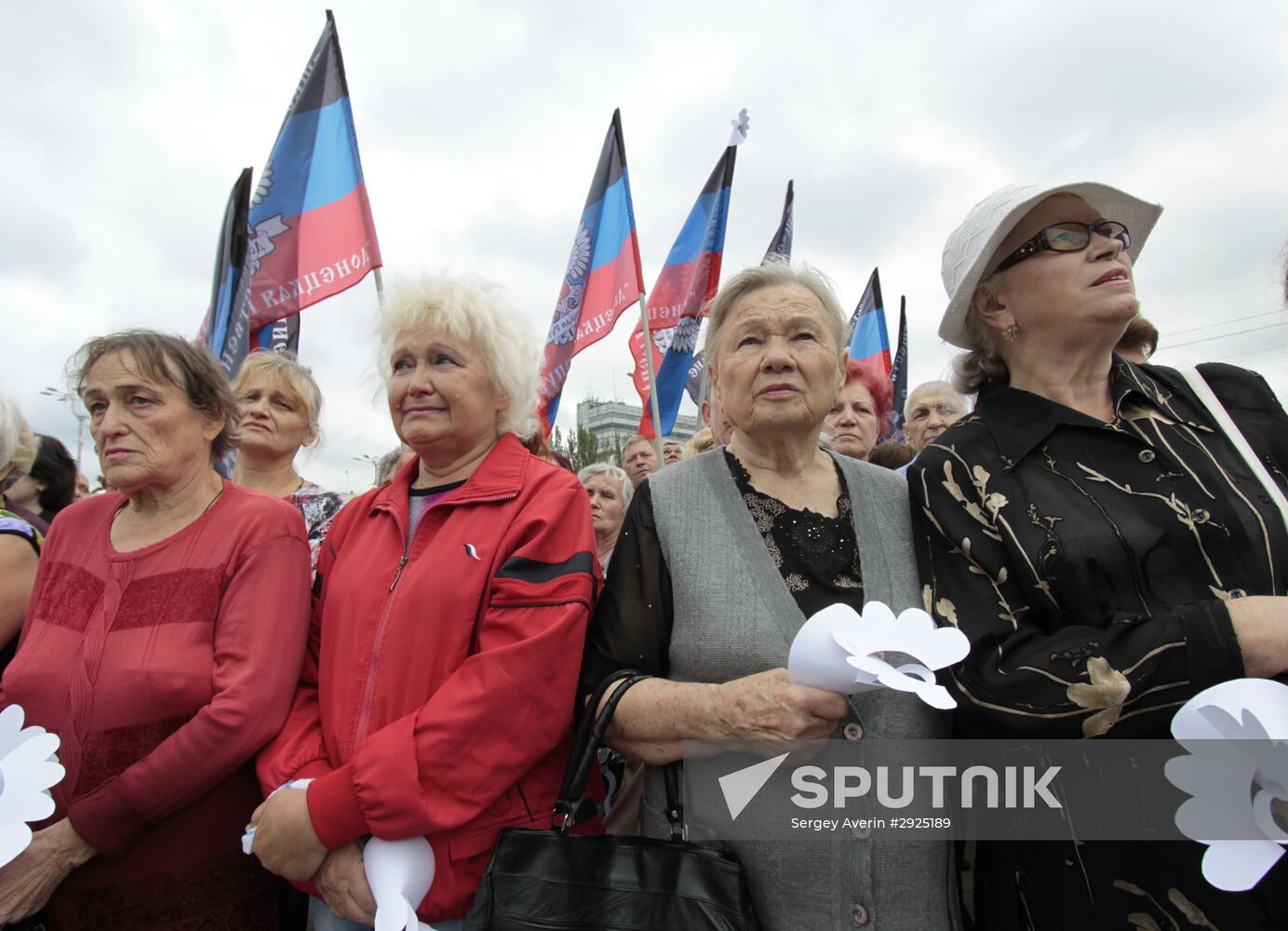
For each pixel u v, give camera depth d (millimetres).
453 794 1322
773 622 1344
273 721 1550
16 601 1883
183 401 1735
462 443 1677
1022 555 1241
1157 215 1526
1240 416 1346
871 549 1414
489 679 1354
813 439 1558
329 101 4793
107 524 1788
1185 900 1099
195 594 1618
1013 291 1450
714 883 1206
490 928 1199
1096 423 1328
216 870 1578
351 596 1563
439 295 1644
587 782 1452
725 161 6238
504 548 1499
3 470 2199
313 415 2898
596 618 1543
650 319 6383
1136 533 1203
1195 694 1036
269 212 4645
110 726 1525
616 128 5961
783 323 1506
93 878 1501
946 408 3572
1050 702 1109
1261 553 1177
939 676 1269
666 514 1510
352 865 1343
